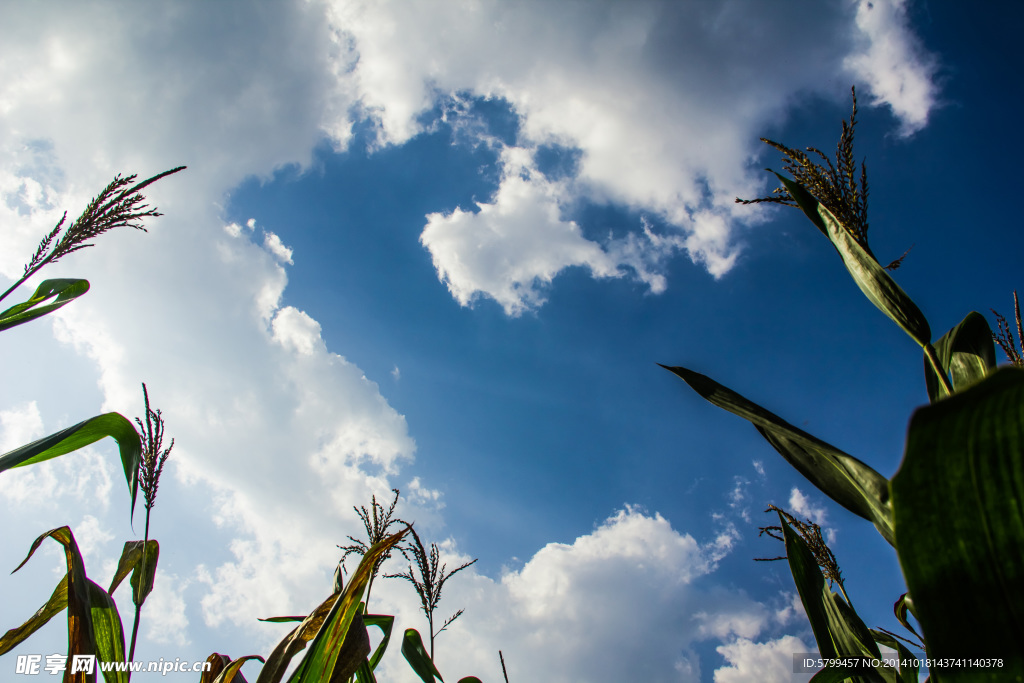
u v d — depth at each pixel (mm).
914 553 468
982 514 454
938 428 479
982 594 439
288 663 1438
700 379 1284
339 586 2143
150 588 1790
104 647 1607
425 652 2699
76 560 1482
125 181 1836
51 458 1567
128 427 1682
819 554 2068
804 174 1586
